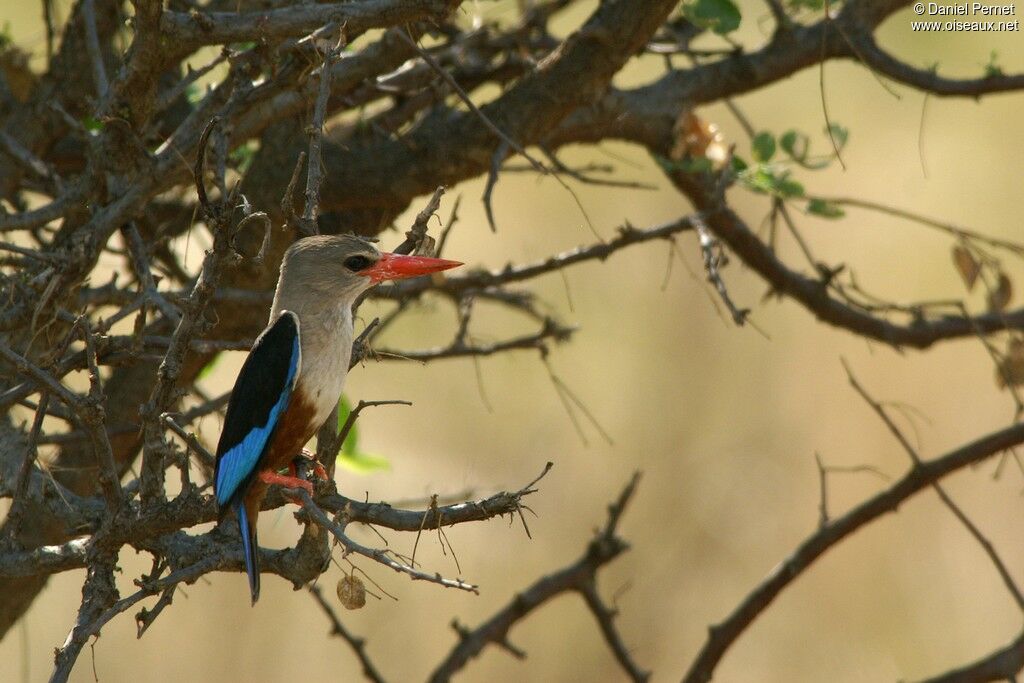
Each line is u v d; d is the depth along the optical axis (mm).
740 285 20438
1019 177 20609
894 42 21453
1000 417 19078
